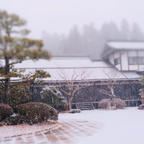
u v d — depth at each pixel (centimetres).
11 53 696
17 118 726
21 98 927
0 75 715
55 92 1314
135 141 476
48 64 1838
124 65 1803
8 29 757
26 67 1672
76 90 1479
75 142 478
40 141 493
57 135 561
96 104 1567
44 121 769
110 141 481
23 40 712
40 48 739
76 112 1242
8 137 539
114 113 1121
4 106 725
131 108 1441
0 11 738
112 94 1495
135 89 1666
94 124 743
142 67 1823
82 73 1623
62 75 1571
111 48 1897
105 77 1602
